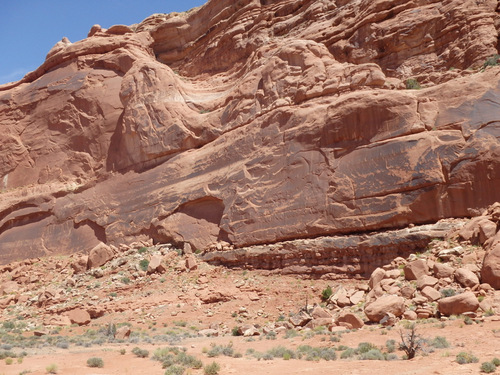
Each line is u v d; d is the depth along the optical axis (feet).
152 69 120.06
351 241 75.15
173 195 104.37
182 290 84.28
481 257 59.52
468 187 69.10
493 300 50.96
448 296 54.70
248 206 90.58
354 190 78.02
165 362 40.16
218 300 79.36
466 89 74.54
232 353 45.75
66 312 86.17
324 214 80.28
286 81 96.12
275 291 77.25
